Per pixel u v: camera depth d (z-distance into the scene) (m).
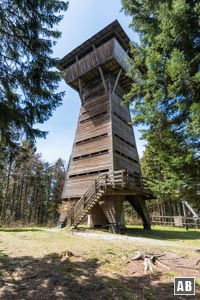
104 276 4.86
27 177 30.97
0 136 5.68
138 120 7.65
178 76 5.96
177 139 6.80
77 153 18.17
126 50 19.98
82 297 3.77
